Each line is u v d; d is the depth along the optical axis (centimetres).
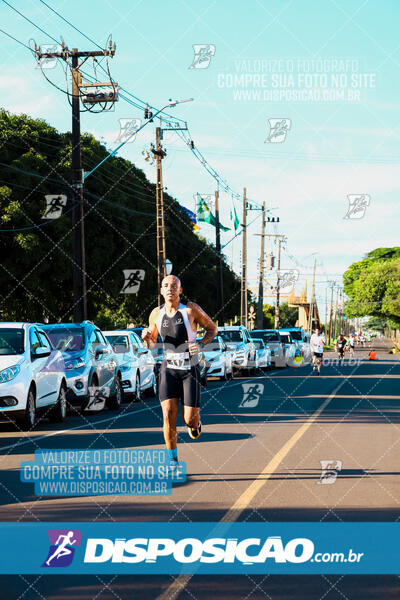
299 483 837
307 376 3294
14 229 3002
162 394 861
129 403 2028
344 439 1203
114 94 2522
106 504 740
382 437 1227
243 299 5269
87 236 3594
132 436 1242
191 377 857
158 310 862
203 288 5222
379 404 1869
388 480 855
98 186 3647
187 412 861
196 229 5109
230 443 1153
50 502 752
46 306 3378
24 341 1420
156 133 3328
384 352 9175
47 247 3098
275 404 1875
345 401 1961
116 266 3812
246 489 805
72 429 1371
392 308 11231
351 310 11819
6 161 3119
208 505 730
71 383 1591
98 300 3894
